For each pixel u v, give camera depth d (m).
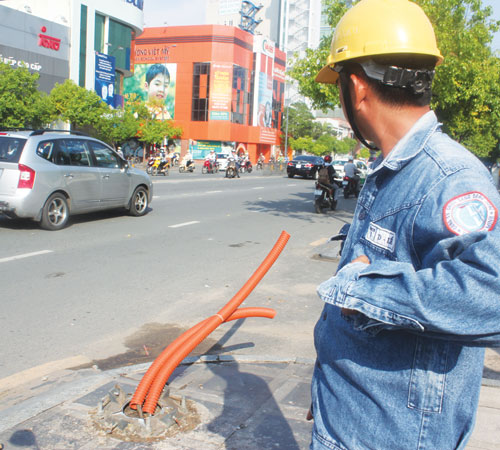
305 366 3.68
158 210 12.95
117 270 6.79
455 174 1.14
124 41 38.56
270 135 67.88
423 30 1.27
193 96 61.53
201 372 3.51
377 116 1.32
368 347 1.23
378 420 1.23
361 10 1.33
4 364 3.85
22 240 8.38
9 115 24.89
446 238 1.10
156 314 5.15
